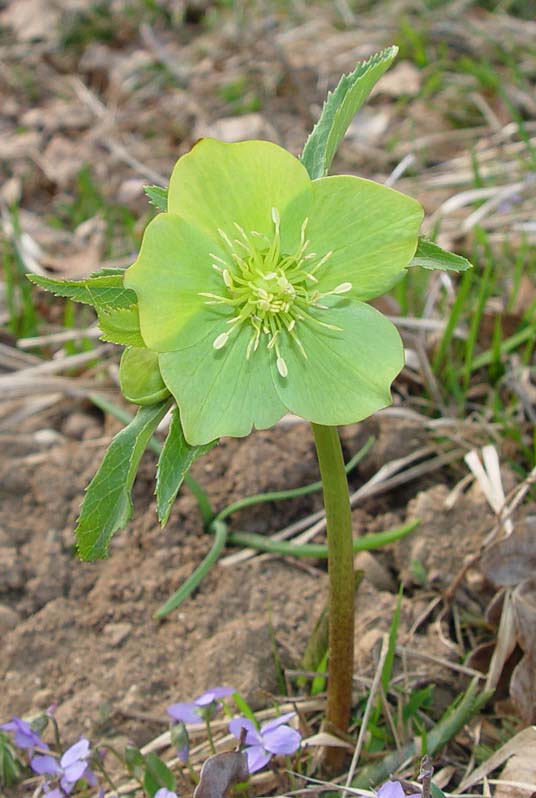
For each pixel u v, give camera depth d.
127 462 0.29
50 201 0.66
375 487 0.44
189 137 0.70
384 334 0.29
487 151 0.64
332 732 0.36
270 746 0.33
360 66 0.31
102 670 0.39
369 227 0.29
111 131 0.70
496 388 0.48
